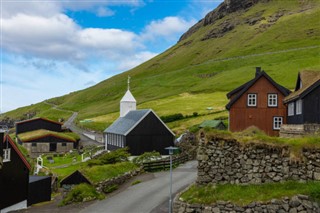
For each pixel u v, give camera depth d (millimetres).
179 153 63281
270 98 54688
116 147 73750
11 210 38500
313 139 26656
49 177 44562
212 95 151750
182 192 29297
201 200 26578
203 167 28812
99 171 41156
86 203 35688
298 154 26234
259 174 27094
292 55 195875
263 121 54625
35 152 93312
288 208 24156
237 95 55344
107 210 32625
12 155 39125
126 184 42094
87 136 118125
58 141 95250
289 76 152375
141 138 68312
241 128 54812
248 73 176875
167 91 199000
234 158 28016
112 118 148250
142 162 49812
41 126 113000
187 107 129750
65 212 33031
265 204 24562
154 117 69375
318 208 23500
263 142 27328
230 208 25344
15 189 39531
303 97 41625
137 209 32250
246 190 26484
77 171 39875
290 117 49781
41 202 42875
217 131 29047
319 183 25203
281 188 25750
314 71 48344
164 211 31125
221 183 28125
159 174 46125
